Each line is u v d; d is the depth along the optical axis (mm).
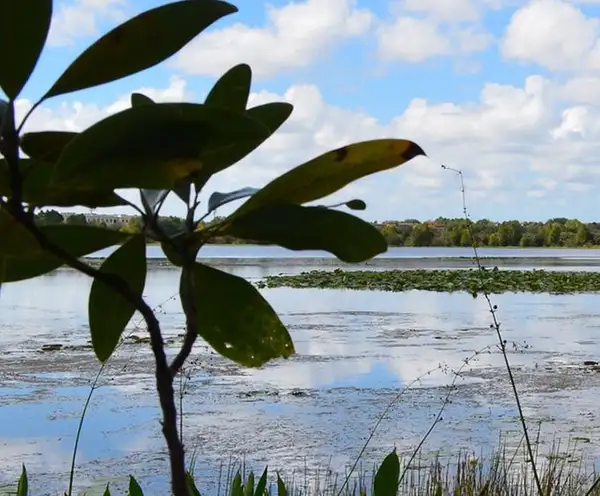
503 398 10719
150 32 831
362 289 32406
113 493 6973
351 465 7645
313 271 43375
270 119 1070
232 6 861
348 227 934
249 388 11211
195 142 789
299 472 7449
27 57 785
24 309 23438
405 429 9094
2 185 948
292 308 23812
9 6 773
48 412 9836
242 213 935
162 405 863
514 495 6098
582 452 8000
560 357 14141
